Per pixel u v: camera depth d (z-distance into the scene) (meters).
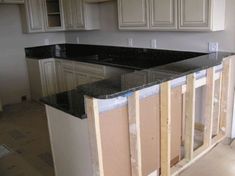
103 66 3.61
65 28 4.60
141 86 1.74
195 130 3.06
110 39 4.11
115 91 1.61
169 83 2.01
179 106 2.39
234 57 2.72
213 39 2.82
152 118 2.12
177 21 2.79
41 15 4.54
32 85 4.89
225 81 2.74
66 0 4.40
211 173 2.41
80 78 4.15
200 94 2.90
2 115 4.22
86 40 4.65
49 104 1.91
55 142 2.11
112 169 1.91
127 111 1.91
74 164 1.97
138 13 3.14
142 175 2.15
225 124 2.88
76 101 1.94
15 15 4.59
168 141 2.14
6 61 4.64
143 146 2.10
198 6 2.58
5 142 3.22
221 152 2.75
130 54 3.82
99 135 1.67
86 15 4.06
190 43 3.03
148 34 3.47
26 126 3.72
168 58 3.30
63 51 5.18
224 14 2.68
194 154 2.55
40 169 2.58
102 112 1.74
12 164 2.70
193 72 2.18
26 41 4.80
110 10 3.96
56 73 4.73
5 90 4.71
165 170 2.23
